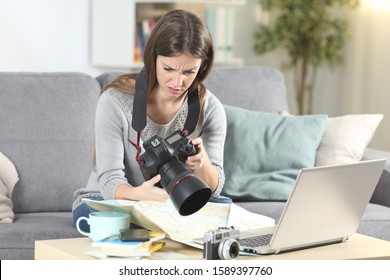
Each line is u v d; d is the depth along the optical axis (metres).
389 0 5.31
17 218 2.80
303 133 3.25
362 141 3.29
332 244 2.06
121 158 2.33
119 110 2.35
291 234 1.90
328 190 1.90
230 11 4.85
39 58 4.35
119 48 4.52
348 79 5.50
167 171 1.86
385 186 3.12
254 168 3.17
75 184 2.99
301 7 5.21
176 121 2.39
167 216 2.02
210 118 2.48
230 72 3.43
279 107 3.46
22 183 2.92
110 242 1.86
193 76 2.16
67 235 2.52
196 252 1.94
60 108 3.03
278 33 5.24
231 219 2.10
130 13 4.51
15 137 2.94
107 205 2.01
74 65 4.49
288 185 3.11
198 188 1.78
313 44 5.28
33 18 4.31
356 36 5.44
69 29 4.44
